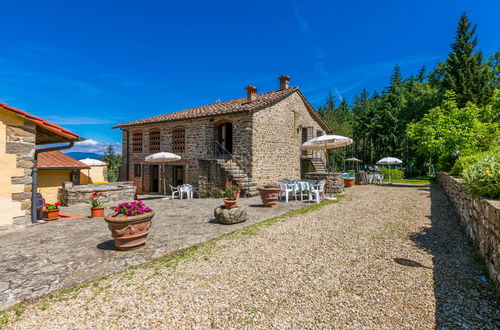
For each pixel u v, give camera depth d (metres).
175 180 16.36
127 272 3.71
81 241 5.30
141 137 17.86
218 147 15.18
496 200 3.70
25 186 6.80
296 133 16.23
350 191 13.45
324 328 2.38
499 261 2.91
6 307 2.81
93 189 11.77
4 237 5.64
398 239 5.04
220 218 6.63
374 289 3.08
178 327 2.43
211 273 3.63
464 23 25.14
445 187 10.77
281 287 3.19
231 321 2.51
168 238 5.42
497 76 25.89
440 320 2.45
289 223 6.57
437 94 26.36
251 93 14.97
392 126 34.94
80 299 2.96
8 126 6.55
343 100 47.94
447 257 4.04
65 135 7.77
